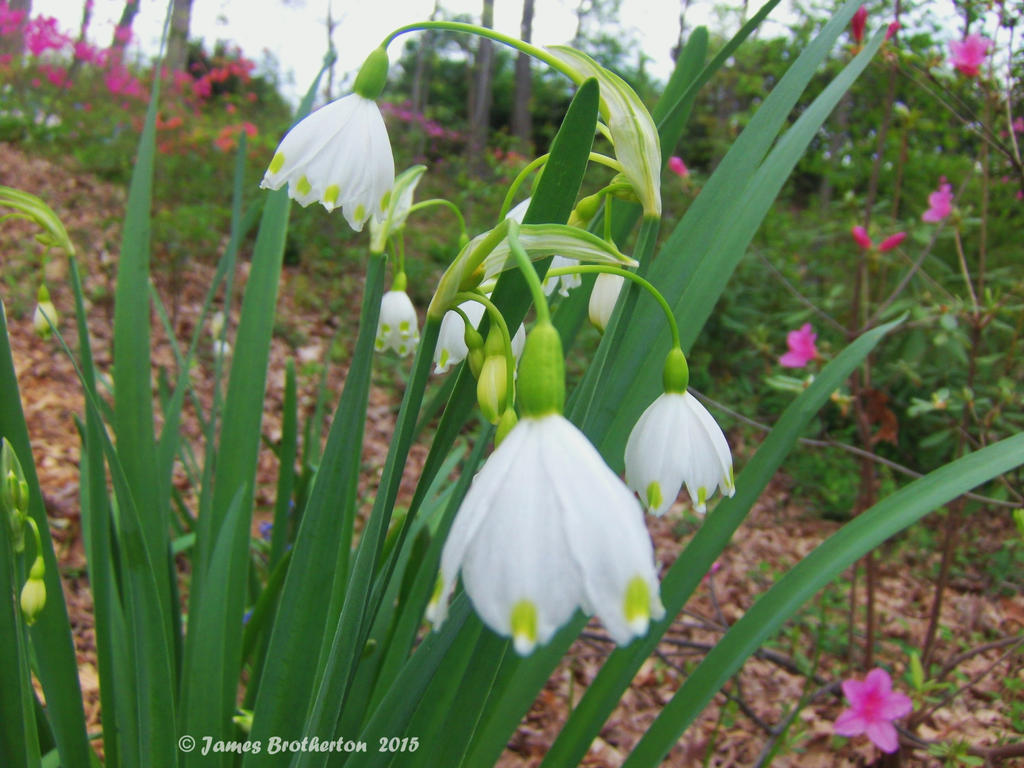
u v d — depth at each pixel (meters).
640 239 0.11
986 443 0.29
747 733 0.29
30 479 0.14
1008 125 0.30
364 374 0.11
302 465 0.23
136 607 0.13
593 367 0.11
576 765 0.15
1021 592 0.39
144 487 0.17
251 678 0.19
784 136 0.15
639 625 0.07
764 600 0.14
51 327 0.14
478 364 0.10
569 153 0.10
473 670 0.12
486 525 0.07
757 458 0.15
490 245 0.10
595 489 0.07
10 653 0.12
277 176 0.11
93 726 0.26
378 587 0.12
